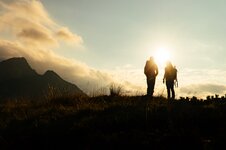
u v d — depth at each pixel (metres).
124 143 11.96
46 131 14.03
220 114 14.73
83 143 12.48
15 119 17.25
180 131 12.56
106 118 15.20
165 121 14.34
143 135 12.57
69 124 14.84
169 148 11.38
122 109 17.38
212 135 12.50
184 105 17.64
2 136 14.05
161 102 19.69
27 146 12.83
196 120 14.20
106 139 12.34
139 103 19.08
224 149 11.02
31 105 22.17
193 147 11.28
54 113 17.84
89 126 14.21
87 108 18.30
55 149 12.39
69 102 22.33
